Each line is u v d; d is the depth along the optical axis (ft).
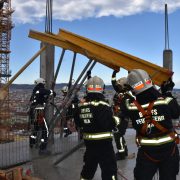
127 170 22.48
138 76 13.60
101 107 16.33
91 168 16.98
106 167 16.52
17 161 23.67
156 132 13.39
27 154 25.50
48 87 28.17
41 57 29.50
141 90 13.50
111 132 16.61
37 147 26.55
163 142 13.37
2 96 21.58
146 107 13.42
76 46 22.85
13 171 16.28
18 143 27.96
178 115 13.67
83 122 16.70
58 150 27.02
